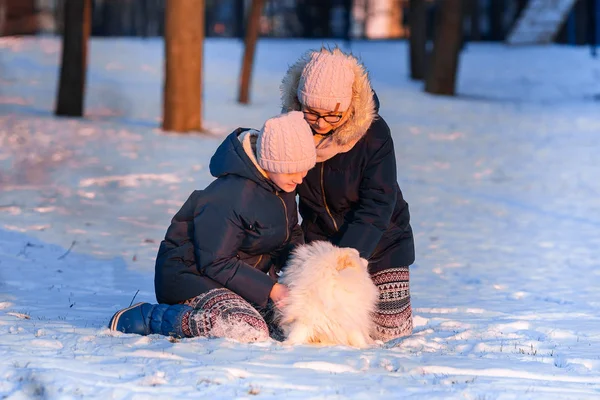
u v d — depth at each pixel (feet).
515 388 43.14
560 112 268.21
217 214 49.08
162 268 51.75
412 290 86.02
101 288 76.95
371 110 49.62
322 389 40.60
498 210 142.00
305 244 53.57
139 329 51.62
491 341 58.34
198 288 50.98
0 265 85.05
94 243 100.37
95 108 244.22
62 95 221.66
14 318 57.57
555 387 44.06
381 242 54.95
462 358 50.39
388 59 388.98
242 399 38.37
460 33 307.78
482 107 279.49
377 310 55.67
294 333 49.01
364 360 46.11
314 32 495.82
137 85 294.05
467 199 151.12
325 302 48.24
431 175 175.11
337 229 53.83
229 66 348.38
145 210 124.67
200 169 161.89
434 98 297.53
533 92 317.63
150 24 484.33
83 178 146.00
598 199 152.46
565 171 180.96
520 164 188.96
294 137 47.44
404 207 55.26
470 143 216.74
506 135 229.25
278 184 49.01
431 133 231.30
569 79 338.54
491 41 503.61
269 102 277.03
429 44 448.65
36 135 188.03
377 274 55.47
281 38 467.52
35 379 40.11
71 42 221.05
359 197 52.65
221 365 43.65
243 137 49.65
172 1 201.98
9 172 147.84
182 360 44.62
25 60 336.70
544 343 58.59
